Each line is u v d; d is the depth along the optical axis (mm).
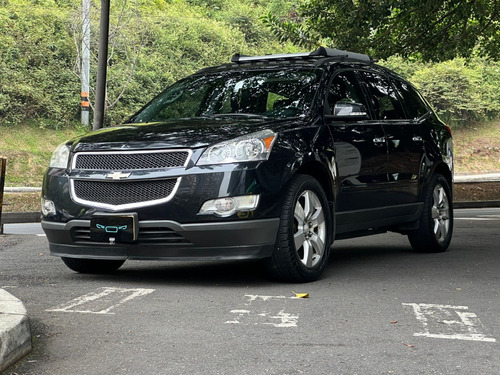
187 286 5738
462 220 12391
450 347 3865
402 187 7289
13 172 26703
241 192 5418
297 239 5785
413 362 3584
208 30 40125
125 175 5566
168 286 5742
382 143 6980
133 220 5516
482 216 13438
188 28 39219
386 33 16812
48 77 31266
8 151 27516
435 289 5602
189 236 5453
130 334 4145
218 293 5406
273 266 5730
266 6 46344
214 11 44844
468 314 4688
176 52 37156
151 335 4121
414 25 16984
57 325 4359
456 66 47219
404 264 7039
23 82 30266
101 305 4949
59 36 33188
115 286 5738
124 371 3455
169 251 5543
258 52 42812
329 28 16625
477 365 3535
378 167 6867
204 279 6125
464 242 9008
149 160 5582
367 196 6707
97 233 5648
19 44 31719
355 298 5219
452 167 8383
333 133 6309
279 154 5645
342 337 4074
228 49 40156
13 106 29484
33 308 4852
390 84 7723
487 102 46688
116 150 5688
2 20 32094
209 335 4117
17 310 3916
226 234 5426
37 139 29094
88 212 5676
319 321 4465
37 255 7883
